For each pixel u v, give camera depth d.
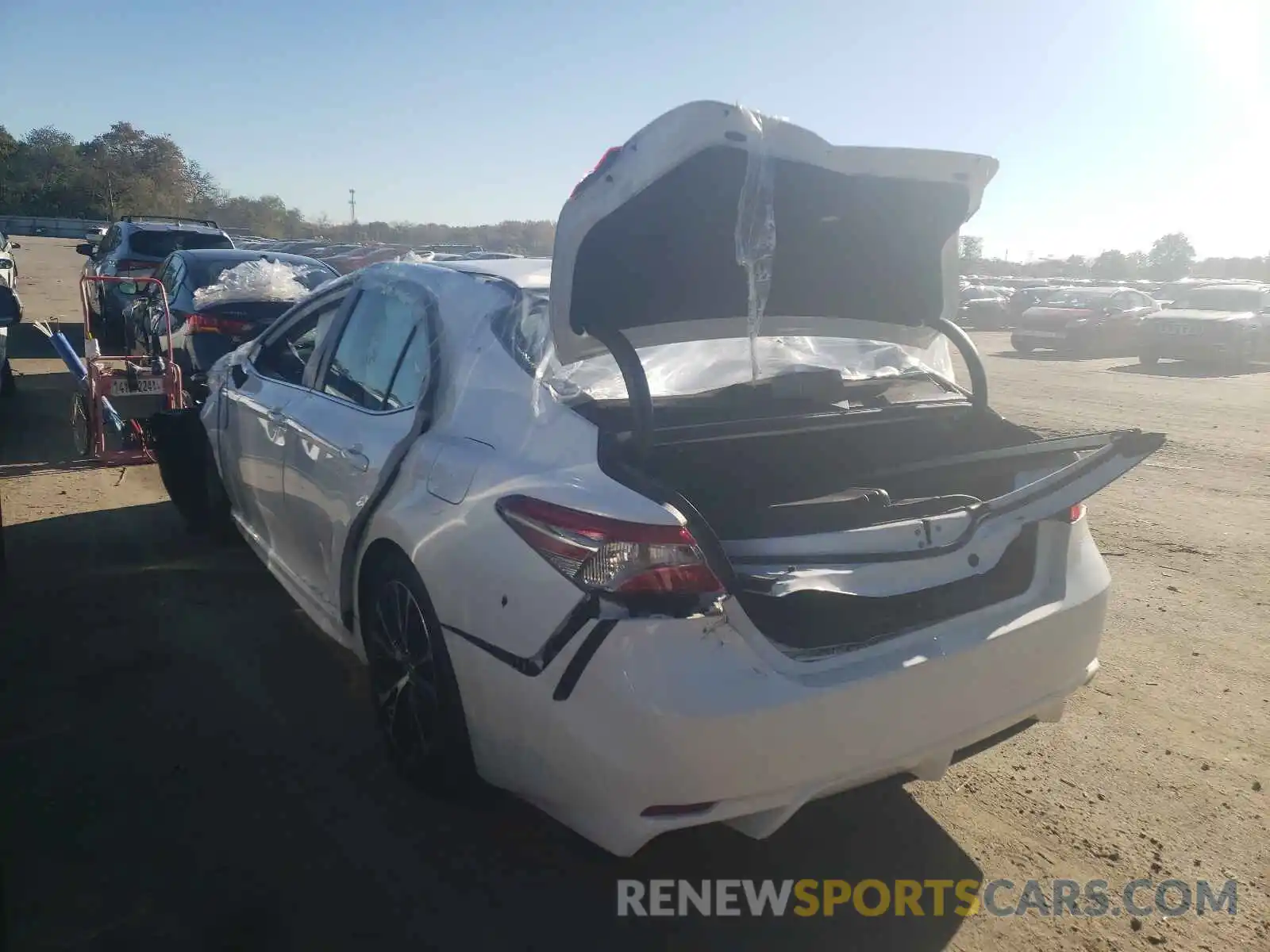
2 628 4.50
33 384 10.67
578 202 2.64
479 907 2.81
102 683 4.02
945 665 2.67
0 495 6.48
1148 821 3.32
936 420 3.46
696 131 2.58
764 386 3.48
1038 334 20.36
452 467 2.96
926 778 2.85
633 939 2.71
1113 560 6.14
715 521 2.62
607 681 2.40
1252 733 3.93
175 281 9.47
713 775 2.39
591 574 2.43
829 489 2.99
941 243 3.44
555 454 2.74
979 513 2.86
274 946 2.61
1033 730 3.93
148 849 2.98
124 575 5.20
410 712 3.22
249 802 3.24
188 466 5.64
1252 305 18.73
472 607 2.74
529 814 3.25
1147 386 14.99
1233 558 6.20
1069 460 3.28
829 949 2.71
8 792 3.24
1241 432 10.73
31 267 27.03
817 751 2.48
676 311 3.19
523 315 3.19
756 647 2.46
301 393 4.15
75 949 2.56
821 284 3.37
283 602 4.91
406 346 3.58
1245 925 2.84
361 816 3.19
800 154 2.80
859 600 2.68
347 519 3.44
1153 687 4.32
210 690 3.99
